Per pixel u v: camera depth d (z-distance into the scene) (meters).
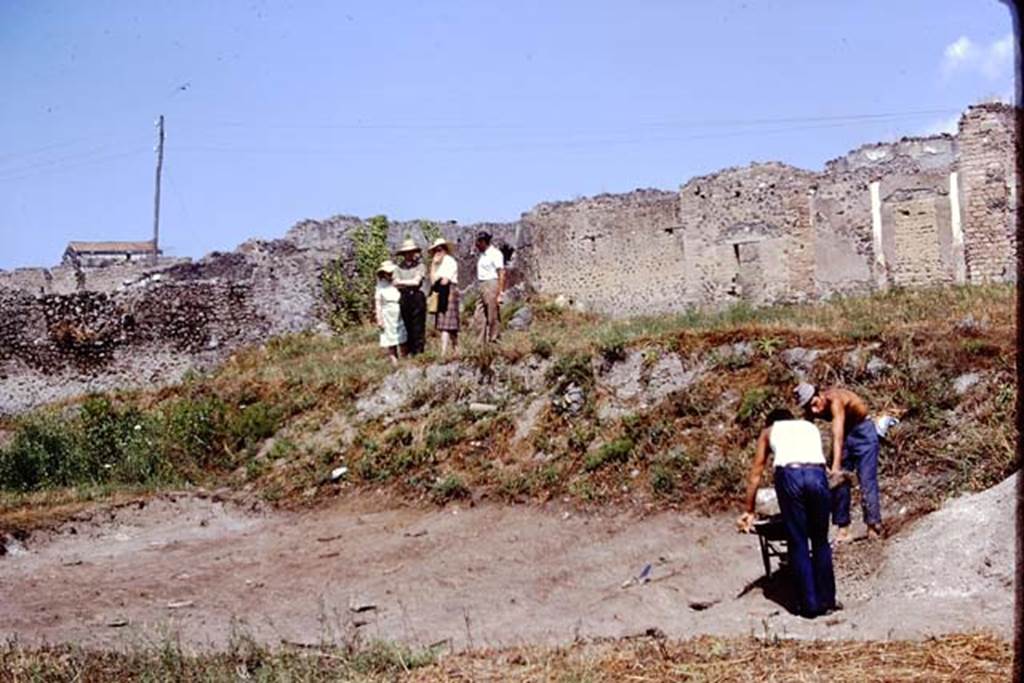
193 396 20.92
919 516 11.31
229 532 15.59
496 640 9.74
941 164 25.92
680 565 11.89
